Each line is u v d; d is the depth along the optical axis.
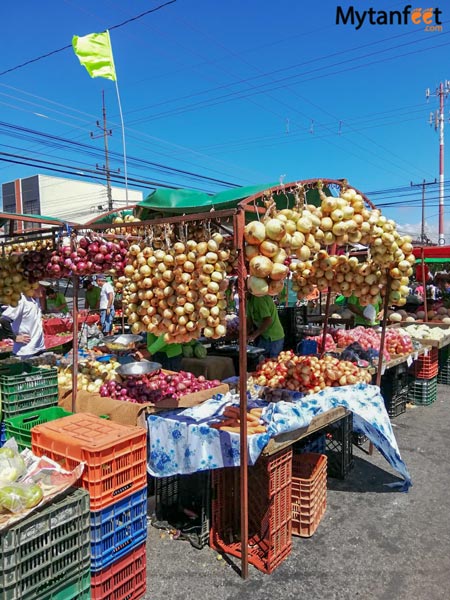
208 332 3.03
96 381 4.45
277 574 3.07
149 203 4.66
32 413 3.55
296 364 4.43
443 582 2.99
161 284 3.07
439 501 4.07
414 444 5.45
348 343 6.50
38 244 6.37
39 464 2.61
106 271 4.12
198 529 3.45
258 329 6.21
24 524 2.17
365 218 3.67
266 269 2.75
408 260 4.24
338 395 3.86
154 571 3.10
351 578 3.03
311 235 3.21
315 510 3.60
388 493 4.23
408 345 6.46
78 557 2.46
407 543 3.43
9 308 6.12
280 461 3.16
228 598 2.84
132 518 2.74
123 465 2.67
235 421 3.33
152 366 4.29
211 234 3.22
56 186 36.56
